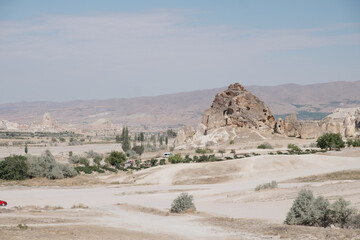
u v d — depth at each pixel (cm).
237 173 10125
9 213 4594
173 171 10612
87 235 3075
